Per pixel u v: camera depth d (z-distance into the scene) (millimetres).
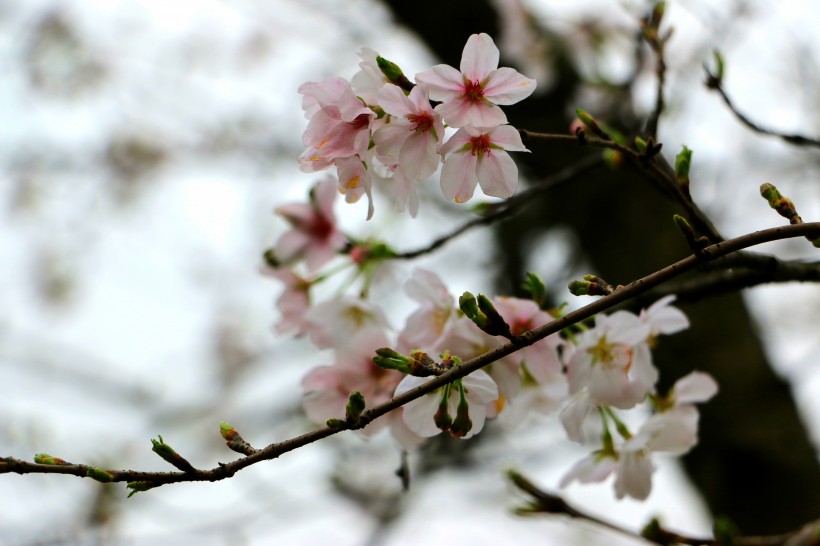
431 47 1889
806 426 1491
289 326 1276
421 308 1182
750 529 1426
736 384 1503
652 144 1144
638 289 1087
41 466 1088
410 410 1128
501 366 1165
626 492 1203
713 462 1479
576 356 1172
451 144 1107
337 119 1117
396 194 1121
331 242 1277
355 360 1189
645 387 1171
